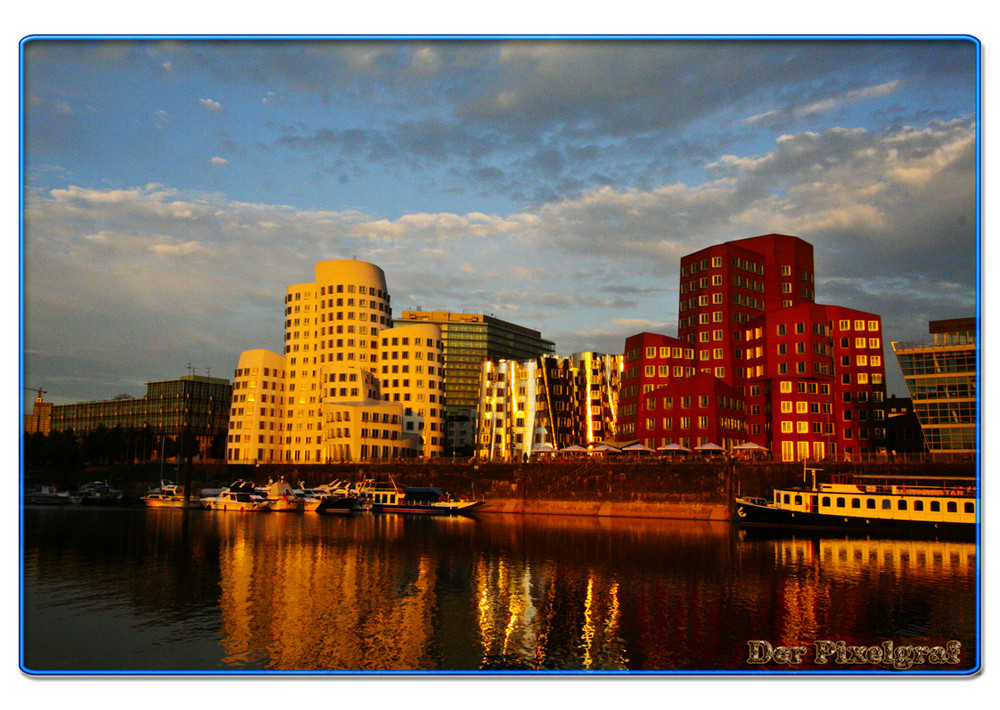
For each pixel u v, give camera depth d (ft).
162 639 179.93
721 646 174.09
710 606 208.85
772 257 552.00
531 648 172.65
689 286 545.85
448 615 201.46
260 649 172.55
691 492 438.40
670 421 490.49
